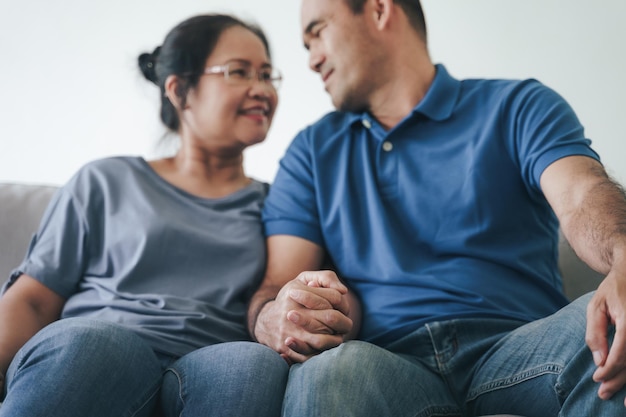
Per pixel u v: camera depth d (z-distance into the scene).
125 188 1.58
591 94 2.53
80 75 2.58
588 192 1.28
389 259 1.44
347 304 1.28
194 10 2.60
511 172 1.48
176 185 1.64
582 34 2.55
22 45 2.60
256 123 1.66
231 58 1.66
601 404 1.00
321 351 1.22
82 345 1.11
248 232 1.58
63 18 2.61
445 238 1.44
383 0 1.63
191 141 1.68
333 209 1.54
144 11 2.61
